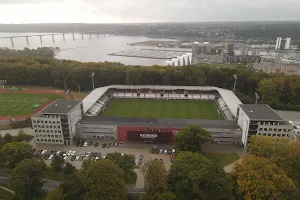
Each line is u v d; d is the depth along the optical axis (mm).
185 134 185375
